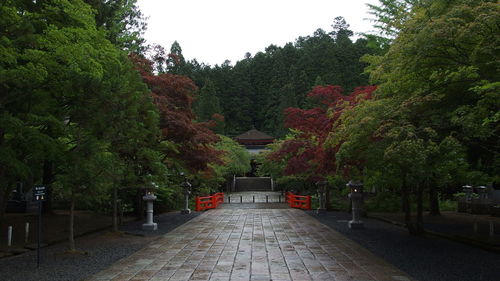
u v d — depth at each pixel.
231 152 37.91
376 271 7.60
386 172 11.30
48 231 13.70
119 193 17.28
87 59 9.21
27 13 8.58
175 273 7.44
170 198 22.00
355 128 9.08
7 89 8.66
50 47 8.71
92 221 17.09
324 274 7.35
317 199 25.94
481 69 7.43
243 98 80.19
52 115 9.55
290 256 9.12
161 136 14.93
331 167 15.52
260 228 14.60
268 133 72.12
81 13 9.22
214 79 81.44
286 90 62.12
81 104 9.70
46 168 15.99
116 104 9.84
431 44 7.12
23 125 8.55
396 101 9.02
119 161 11.75
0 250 9.84
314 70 72.56
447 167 9.59
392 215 19.64
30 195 21.66
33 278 7.09
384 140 8.95
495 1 7.26
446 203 24.38
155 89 16.00
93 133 10.00
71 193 9.54
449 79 7.93
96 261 8.64
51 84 9.41
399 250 9.94
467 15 7.13
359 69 61.47
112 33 16.23
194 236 12.55
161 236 12.59
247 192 45.94
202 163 16.78
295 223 16.28
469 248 10.24
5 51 7.73
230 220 17.62
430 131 7.51
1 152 8.31
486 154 9.62
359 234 12.93
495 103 7.07
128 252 9.73
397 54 8.19
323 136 15.16
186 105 16.80
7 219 17.00
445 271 7.60
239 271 7.59
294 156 20.44
